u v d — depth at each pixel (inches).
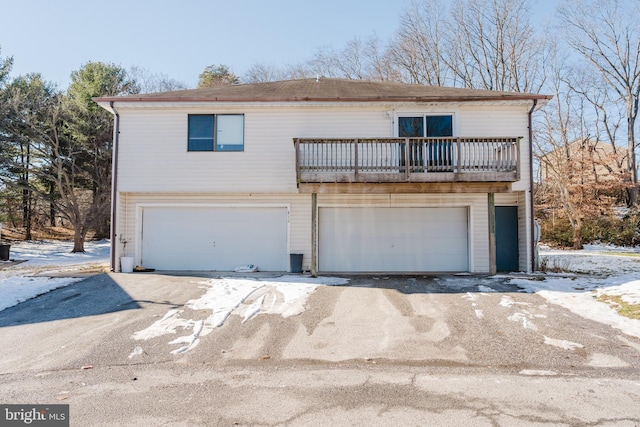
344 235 505.0
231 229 504.7
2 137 881.5
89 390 176.4
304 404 160.4
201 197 505.7
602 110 1131.9
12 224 1138.7
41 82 1009.5
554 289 366.3
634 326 263.3
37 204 1095.0
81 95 962.1
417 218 505.4
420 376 192.5
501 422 143.7
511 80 1175.0
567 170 906.1
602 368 201.9
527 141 488.7
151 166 493.7
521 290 367.6
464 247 502.3
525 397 166.6
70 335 253.8
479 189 448.8
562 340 241.3
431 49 1250.6
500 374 194.9
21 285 390.6
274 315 294.8
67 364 210.1
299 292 362.0
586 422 143.7
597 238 921.5
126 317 289.3
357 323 278.4
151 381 187.5
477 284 398.3
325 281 417.1
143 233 504.4
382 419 146.5
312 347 235.8
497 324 271.7
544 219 1008.2
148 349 231.3
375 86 592.1
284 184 493.0
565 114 1116.5
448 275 461.1
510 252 510.6
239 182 493.4
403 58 1274.6
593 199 877.8
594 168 927.7
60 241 1080.8
